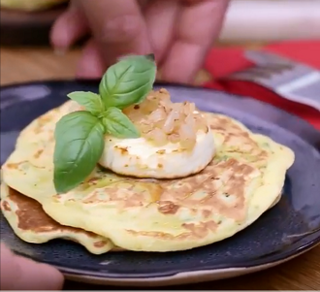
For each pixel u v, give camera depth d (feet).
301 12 2.76
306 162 1.65
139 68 1.54
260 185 1.53
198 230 1.42
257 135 1.69
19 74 2.30
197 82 2.21
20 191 1.52
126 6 1.82
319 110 1.95
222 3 2.06
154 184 1.51
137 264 1.38
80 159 1.46
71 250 1.43
